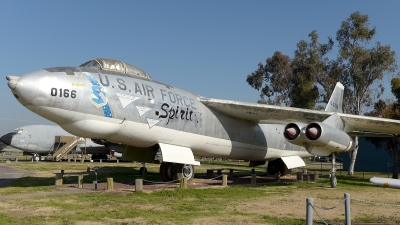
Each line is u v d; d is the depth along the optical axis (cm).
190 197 1141
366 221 816
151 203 1007
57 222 753
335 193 1338
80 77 1163
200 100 1512
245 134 1691
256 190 1365
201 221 786
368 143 3547
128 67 1361
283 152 1942
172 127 1360
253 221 796
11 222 745
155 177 1892
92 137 1252
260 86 4288
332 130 1376
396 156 2367
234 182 1692
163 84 1427
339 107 2095
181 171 1461
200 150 1526
